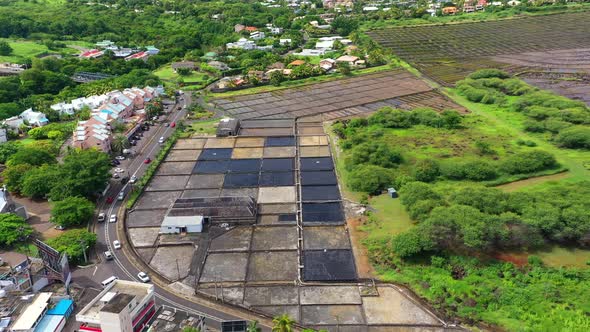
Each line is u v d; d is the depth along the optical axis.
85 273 99.75
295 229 115.19
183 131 181.12
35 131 174.25
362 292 93.06
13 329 79.44
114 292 83.56
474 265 97.44
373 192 130.50
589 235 100.69
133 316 79.12
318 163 151.25
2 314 82.88
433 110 197.50
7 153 154.12
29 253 105.12
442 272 96.88
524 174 137.88
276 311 88.31
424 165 137.38
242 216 117.56
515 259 99.62
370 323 85.12
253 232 114.12
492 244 103.00
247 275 98.56
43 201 129.50
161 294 93.12
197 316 81.00
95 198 130.88
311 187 135.75
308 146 165.00
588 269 95.56
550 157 140.88
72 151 146.00
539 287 90.56
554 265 97.69
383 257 102.62
